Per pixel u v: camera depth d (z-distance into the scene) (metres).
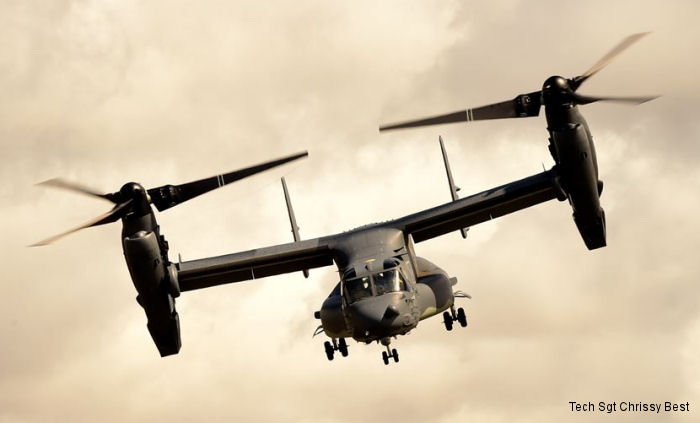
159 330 97.75
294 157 94.44
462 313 98.50
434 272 96.75
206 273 102.50
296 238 106.62
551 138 92.25
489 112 93.19
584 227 96.56
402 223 100.12
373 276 89.88
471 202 100.38
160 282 93.75
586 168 91.75
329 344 99.56
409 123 92.69
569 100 91.00
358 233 99.25
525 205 101.69
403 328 88.31
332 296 95.19
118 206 91.62
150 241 91.19
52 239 89.50
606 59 92.56
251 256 102.00
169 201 94.31
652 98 89.31
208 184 94.75
